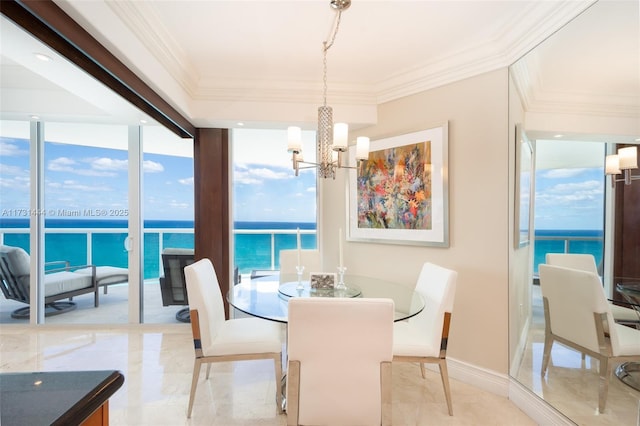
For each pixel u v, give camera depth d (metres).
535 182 1.97
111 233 3.28
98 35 1.54
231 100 2.85
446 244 2.43
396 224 2.75
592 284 1.65
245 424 1.81
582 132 1.67
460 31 2.08
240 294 2.09
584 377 1.69
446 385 1.91
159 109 2.31
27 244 3.22
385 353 1.33
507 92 2.15
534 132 1.95
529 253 2.01
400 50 2.32
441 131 2.45
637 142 1.42
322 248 3.39
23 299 3.23
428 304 2.09
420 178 2.58
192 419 1.85
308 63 2.53
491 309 2.22
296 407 1.34
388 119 2.86
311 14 1.91
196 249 3.19
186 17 1.93
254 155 3.48
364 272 3.01
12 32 1.44
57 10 1.33
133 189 3.24
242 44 2.24
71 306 3.29
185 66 2.46
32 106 2.87
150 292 3.33
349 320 1.29
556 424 1.74
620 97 1.48
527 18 1.87
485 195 2.25
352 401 1.34
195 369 1.88
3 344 2.85
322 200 3.38
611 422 1.56
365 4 1.82
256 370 2.43
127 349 2.76
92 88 2.10
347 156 3.13
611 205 1.54
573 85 1.70
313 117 2.92
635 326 1.46
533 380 1.97
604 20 1.53
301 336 1.31
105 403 0.71
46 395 0.62
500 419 1.89
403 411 1.94
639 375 1.46
